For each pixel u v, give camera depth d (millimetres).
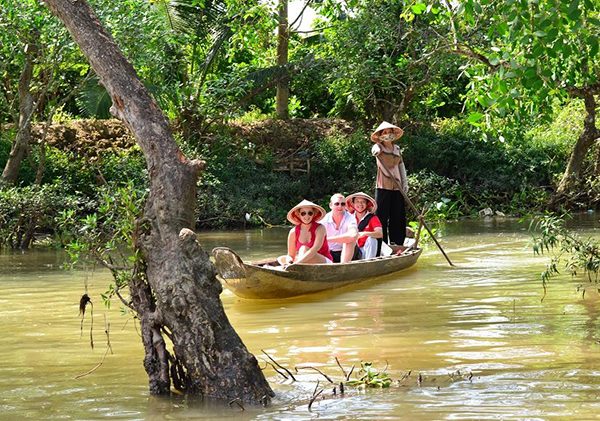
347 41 24391
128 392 6629
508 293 10930
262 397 6262
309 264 11133
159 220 6594
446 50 17234
